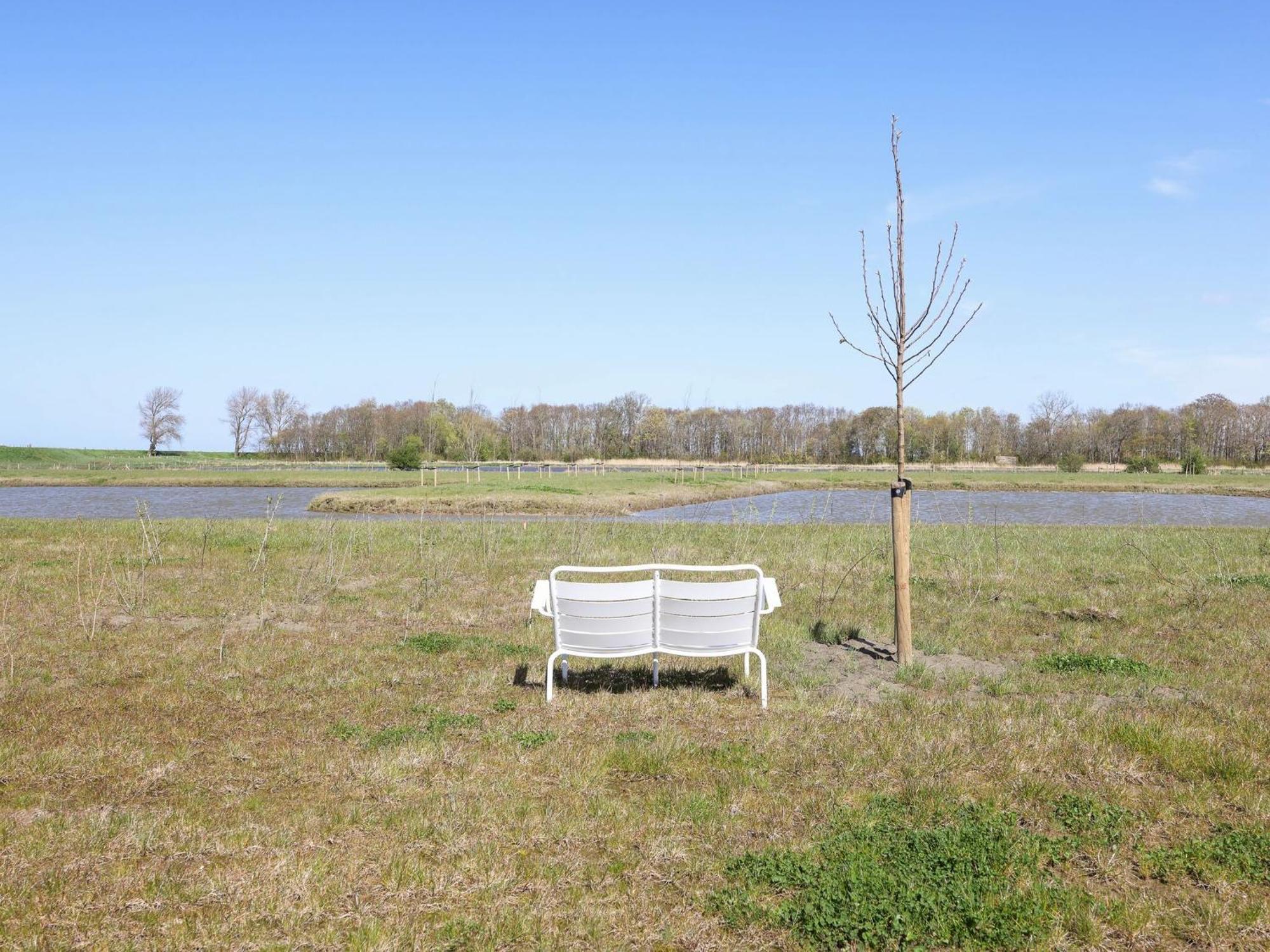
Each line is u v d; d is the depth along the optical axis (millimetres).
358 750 5941
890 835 4449
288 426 138625
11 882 3957
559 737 6121
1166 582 13711
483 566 15617
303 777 5387
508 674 8094
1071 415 119750
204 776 5449
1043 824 4691
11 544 18516
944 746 5824
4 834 4488
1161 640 9570
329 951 3451
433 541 19453
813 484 61406
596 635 7074
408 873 4035
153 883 3953
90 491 55188
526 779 5324
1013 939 3551
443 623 10578
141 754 5809
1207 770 5457
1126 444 114562
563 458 112125
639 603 7035
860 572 14898
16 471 82125
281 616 10922
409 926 3604
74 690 7480
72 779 5398
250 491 52781
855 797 5031
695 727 6414
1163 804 4902
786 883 3963
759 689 7488
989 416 123188
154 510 37406
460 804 4879
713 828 4570
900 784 5227
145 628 10008
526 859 4230
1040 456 112250
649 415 129125
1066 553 17828
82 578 13688
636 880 4043
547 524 24688
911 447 116875
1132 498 49781
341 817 4703
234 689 7535
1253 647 9195
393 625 10461
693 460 124000
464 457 91750
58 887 3910
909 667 8109
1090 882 4086
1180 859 4234
